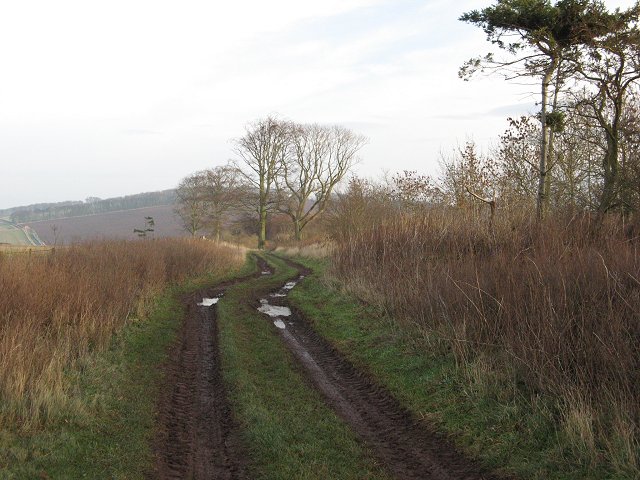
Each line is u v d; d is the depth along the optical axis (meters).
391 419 6.54
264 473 5.09
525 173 14.86
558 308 6.26
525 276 7.37
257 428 6.06
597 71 10.16
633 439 4.60
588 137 12.31
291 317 13.55
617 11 9.84
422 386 7.20
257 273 24.69
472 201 13.91
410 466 5.25
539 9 10.53
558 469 4.75
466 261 9.71
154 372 8.34
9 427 5.55
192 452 5.61
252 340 10.73
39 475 4.73
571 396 5.31
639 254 6.69
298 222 45.53
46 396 6.01
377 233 15.52
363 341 9.81
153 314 12.41
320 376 8.43
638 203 9.89
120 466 5.12
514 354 6.52
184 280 19.05
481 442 5.49
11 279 9.04
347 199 27.69
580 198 12.38
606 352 5.41
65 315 8.96
